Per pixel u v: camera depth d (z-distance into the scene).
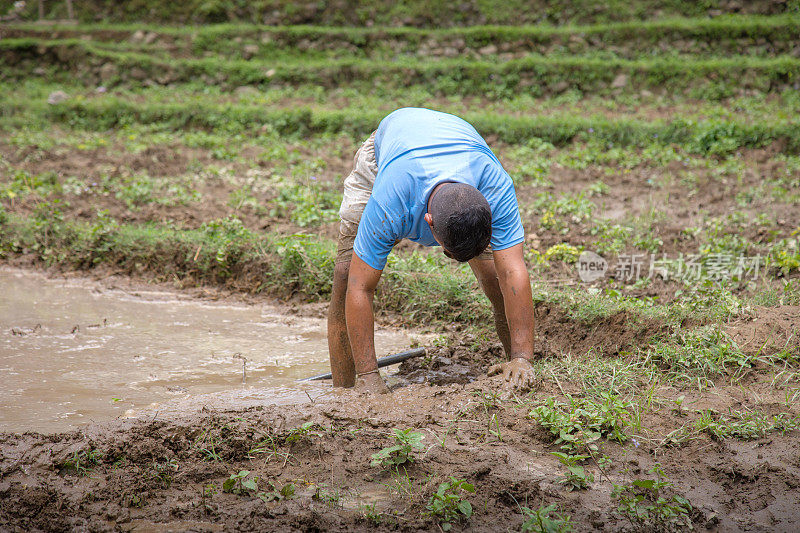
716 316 5.16
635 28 18.36
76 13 20.11
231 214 8.62
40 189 9.77
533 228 8.56
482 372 5.05
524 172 11.20
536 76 17.36
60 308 6.56
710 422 3.76
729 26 18.09
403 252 7.58
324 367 5.21
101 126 15.12
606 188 10.31
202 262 7.52
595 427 3.68
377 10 19.89
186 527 2.94
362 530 2.93
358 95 17.52
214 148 12.70
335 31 19.06
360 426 3.75
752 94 16.61
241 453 3.54
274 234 7.97
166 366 5.16
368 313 3.99
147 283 7.45
